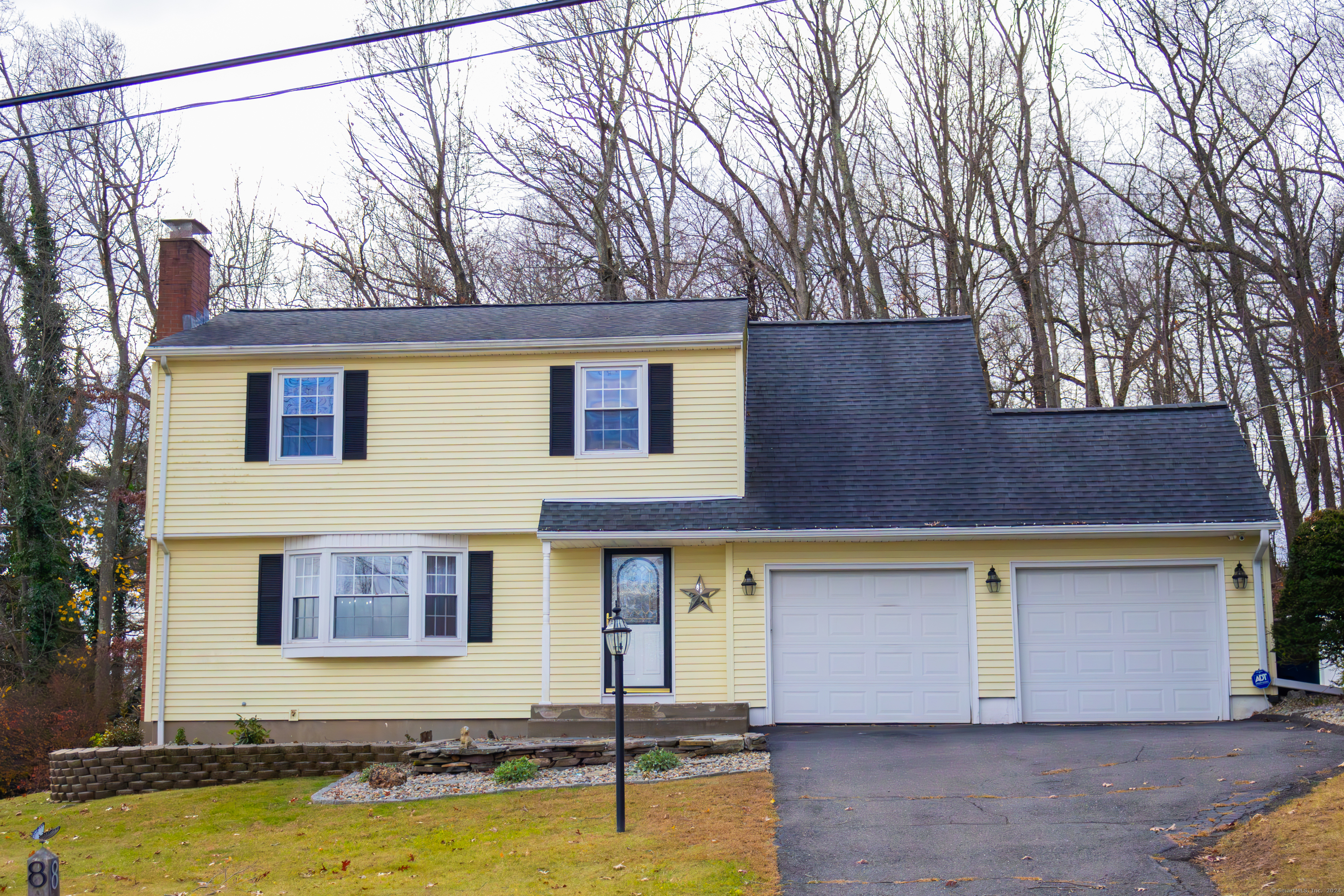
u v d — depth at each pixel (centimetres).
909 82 3144
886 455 1759
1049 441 1770
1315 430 2903
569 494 1712
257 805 1330
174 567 1742
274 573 1730
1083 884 803
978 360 1936
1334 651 1508
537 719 1606
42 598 2658
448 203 3297
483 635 1698
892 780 1181
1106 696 1627
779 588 1686
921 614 1666
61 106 2897
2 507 2803
